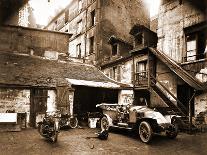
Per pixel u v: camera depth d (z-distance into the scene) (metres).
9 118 12.88
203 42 15.41
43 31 23.81
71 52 32.75
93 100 21.23
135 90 18.17
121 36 27.95
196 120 13.40
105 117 13.24
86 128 14.79
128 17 29.05
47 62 20.67
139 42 21.47
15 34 22.36
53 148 8.73
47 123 10.36
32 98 14.95
